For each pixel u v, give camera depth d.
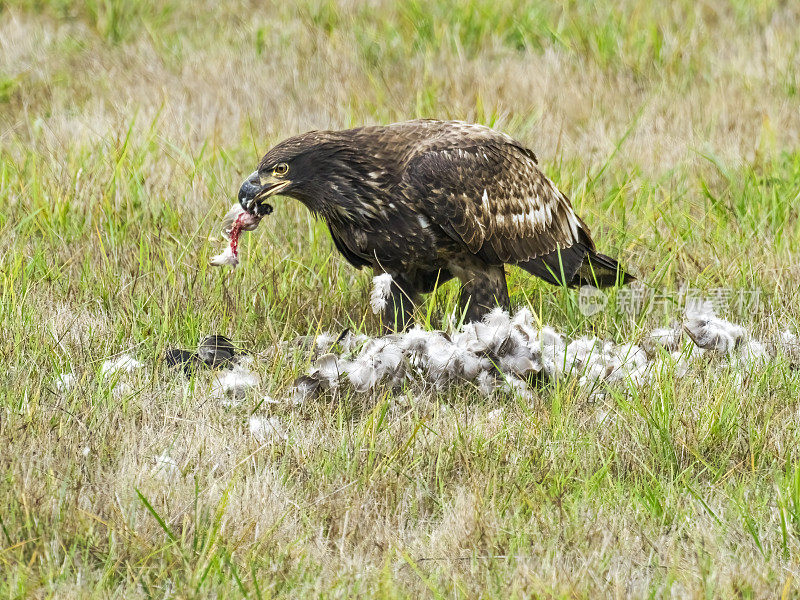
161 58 18.34
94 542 6.93
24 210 12.23
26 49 18.42
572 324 10.90
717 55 18.67
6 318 9.82
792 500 7.54
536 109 16.12
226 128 15.30
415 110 15.80
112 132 14.52
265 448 8.15
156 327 10.14
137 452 7.98
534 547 7.05
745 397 9.02
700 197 13.88
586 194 12.74
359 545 7.15
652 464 8.20
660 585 6.75
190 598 6.48
